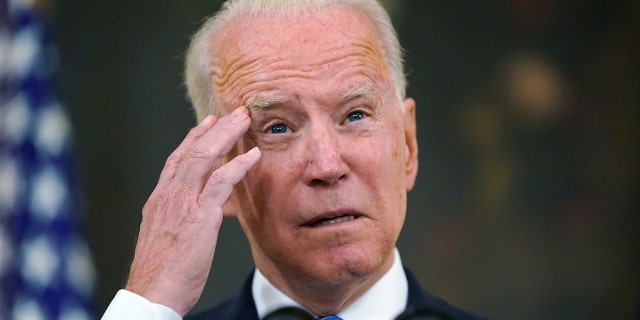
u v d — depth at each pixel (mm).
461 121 14523
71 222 9922
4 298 9586
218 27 6684
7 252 9648
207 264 6293
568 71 14656
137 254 6375
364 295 6641
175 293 6207
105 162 13812
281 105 6242
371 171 6262
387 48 6680
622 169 14508
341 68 6266
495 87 14586
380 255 6312
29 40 10047
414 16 14508
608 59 14617
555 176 14508
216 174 6305
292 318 6484
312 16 6402
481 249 14398
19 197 9773
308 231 6258
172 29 14008
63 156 9961
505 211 14461
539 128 14602
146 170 13906
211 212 6309
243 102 6379
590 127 14586
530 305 14367
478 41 14602
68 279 9820
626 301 14328
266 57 6336
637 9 14594
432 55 14531
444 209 14430
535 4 14594
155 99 13953
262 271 6801
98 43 13867
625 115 14555
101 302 13562
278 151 6301
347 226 6227
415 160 7012
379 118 6379
